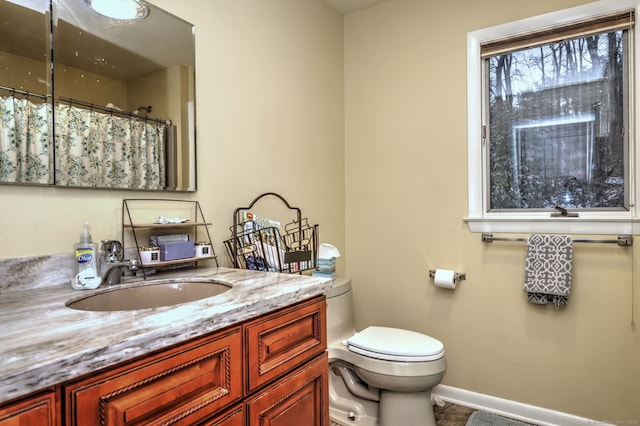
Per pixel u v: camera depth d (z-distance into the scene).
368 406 1.82
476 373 1.98
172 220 1.28
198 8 1.45
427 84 2.11
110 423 0.58
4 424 0.47
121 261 1.06
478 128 1.98
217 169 1.51
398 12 2.21
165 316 0.72
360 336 1.77
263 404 0.88
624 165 1.70
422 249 2.13
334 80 2.31
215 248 1.49
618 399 1.67
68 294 0.91
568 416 1.76
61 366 0.51
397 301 2.21
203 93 1.46
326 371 1.12
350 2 2.26
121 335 0.61
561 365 1.78
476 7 1.97
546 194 1.87
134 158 1.23
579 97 1.79
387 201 2.24
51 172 1.02
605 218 1.67
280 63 1.87
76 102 1.08
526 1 1.85
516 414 1.87
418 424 1.60
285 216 1.88
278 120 1.85
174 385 0.69
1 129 0.93
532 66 1.89
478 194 1.97
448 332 2.05
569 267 1.70
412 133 2.16
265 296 0.89
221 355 0.78
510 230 1.88
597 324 1.71
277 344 0.94
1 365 0.49
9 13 0.95
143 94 1.26
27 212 0.98
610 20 1.70
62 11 1.06
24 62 0.98
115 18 1.19
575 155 1.80
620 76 1.71
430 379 1.55
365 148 2.33
